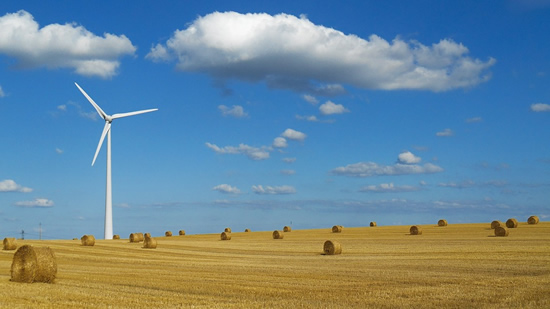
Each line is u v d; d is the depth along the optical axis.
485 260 36.88
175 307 18.94
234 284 25.55
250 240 73.31
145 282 26.09
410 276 28.83
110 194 80.31
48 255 25.97
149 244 56.88
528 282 25.20
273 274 30.42
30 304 19.25
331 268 34.12
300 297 21.55
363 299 20.88
